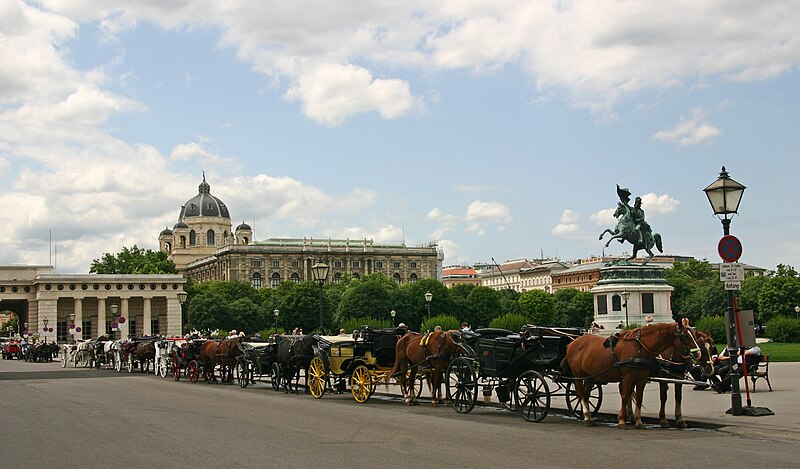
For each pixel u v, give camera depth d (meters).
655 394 34.88
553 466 17.86
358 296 187.75
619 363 24.88
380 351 36.06
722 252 27.39
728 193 27.55
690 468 17.52
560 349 27.16
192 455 19.70
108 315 190.75
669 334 24.64
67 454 20.27
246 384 46.06
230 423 26.53
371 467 17.80
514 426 25.72
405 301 193.25
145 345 64.75
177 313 192.00
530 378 27.38
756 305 174.50
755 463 18.11
